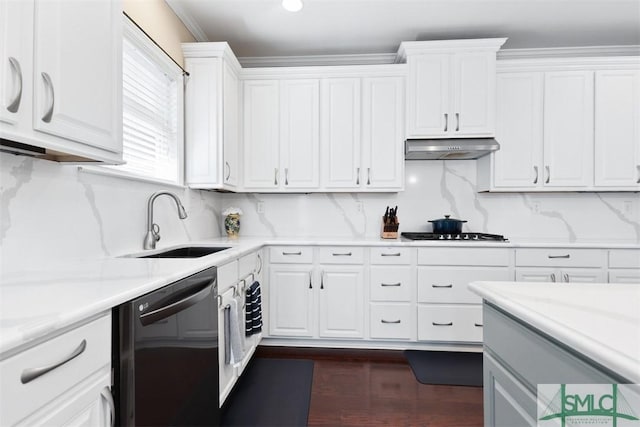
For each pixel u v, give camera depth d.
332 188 2.82
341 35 2.79
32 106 0.87
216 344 1.47
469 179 3.06
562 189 2.73
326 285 2.60
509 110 2.74
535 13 2.47
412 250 2.55
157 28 2.06
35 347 0.61
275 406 1.83
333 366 2.32
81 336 0.73
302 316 2.61
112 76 1.20
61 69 0.96
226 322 1.70
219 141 2.40
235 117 2.73
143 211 1.87
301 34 2.77
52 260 1.25
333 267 2.60
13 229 1.10
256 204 3.16
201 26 2.63
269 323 2.62
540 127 2.73
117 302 0.83
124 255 1.66
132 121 1.87
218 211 3.08
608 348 0.51
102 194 1.53
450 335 2.53
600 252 2.46
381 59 3.14
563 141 2.71
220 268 1.63
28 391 0.60
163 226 2.11
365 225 3.12
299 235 3.14
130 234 1.75
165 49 2.16
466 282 2.52
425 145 2.66
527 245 2.47
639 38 2.84
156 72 2.12
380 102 2.78
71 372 0.70
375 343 2.63
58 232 1.28
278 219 3.15
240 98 2.84
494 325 0.89
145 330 0.94
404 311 2.56
